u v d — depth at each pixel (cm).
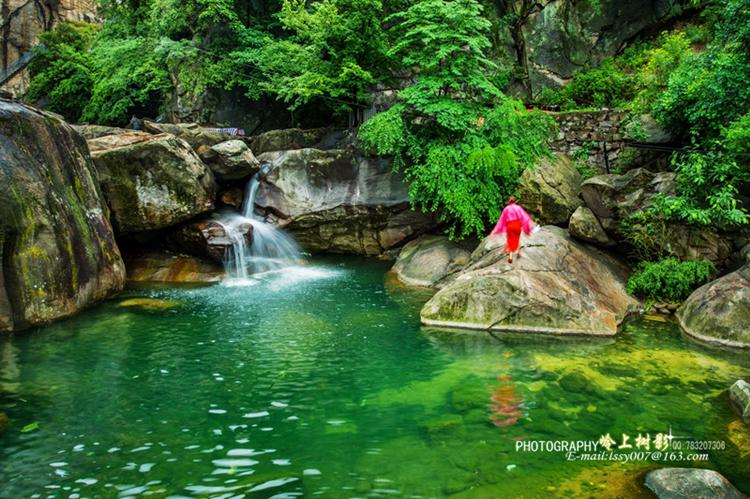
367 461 475
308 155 1477
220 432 532
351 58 1497
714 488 408
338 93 1536
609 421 554
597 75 1642
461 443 508
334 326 896
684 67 1197
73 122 2338
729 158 978
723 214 945
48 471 456
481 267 1041
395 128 1281
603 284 989
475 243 1318
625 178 1105
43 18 3453
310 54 1578
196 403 601
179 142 1295
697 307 866
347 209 1470
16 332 849
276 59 1784
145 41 1984
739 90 1016
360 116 1659
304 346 798
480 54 1280
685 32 1681
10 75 3262
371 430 536
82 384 652
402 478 446
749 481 443
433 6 1275
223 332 861
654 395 618
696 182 986
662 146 1241
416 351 777
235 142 1437
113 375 681
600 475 451
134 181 1212
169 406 593
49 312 898
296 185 1470
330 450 495
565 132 1405
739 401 584
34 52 2600
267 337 838
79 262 977
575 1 1811
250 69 1909
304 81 1540
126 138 1279
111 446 502
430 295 1104
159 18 1912
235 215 1461
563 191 1238
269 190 1466
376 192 1460
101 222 1091
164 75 1931
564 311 866
